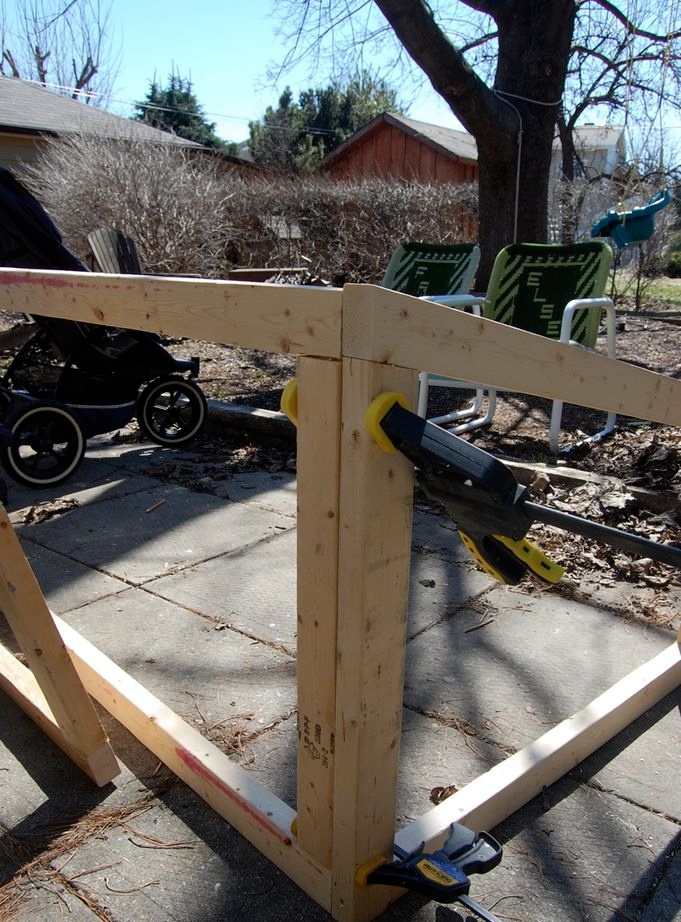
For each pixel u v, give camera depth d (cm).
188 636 242
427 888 126
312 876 142
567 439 415
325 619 121
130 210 940
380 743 126
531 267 442
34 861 154
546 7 652
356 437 106
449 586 276
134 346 399
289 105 3155
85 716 168
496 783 160
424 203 1252
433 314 105
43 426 378
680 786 175
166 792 173
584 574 282
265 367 636
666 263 1362
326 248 1258
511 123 661
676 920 141
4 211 371
